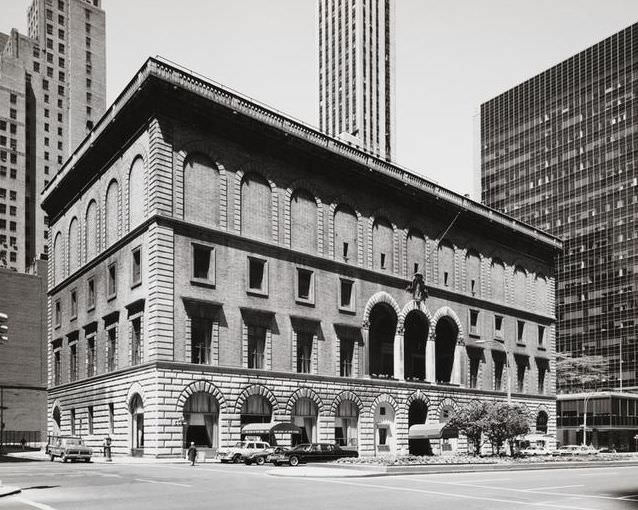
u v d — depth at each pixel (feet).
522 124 578.66
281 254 195.11
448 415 239.50
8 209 468.34
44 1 527.81
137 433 173.68
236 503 76.48
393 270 230.27
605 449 346.33
